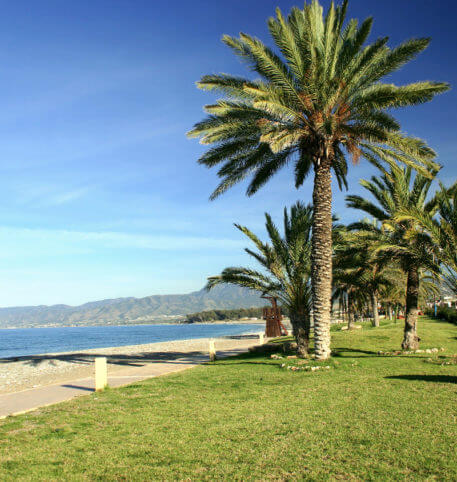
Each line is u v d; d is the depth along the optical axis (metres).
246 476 4.20
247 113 13.66
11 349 51.38
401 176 16.86
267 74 13.30
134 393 9.44
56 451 5.20
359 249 17.17
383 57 13.31
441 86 11.84
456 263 12.91
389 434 5.36
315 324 13.76
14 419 7.24
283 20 12.48
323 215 13.96
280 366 13.20
